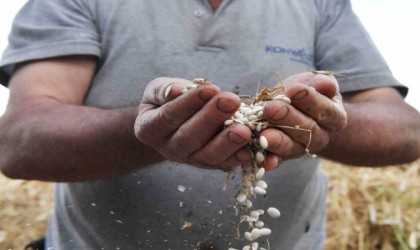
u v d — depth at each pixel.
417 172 1.68
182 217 0.84
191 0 0.87
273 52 0.88
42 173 0.80
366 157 0.84
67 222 0.91
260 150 0.61
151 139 0.63
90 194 0.86
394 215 1.59
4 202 1.61
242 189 0.66
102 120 0.77
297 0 0.92
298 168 0.87
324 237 0.97
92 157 0.77
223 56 0.86
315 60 0.94
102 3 0.88
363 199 1.63
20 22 0.90
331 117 0.61
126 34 0.86
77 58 0.87
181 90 0.58
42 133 0.78
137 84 0.86
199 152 0.61
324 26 0.94
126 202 0.85
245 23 0.87
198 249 0.86
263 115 0.60
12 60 0.87
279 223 0.88
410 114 0.88
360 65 0.92
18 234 1.59
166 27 0.86
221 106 0.55
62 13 0.88
